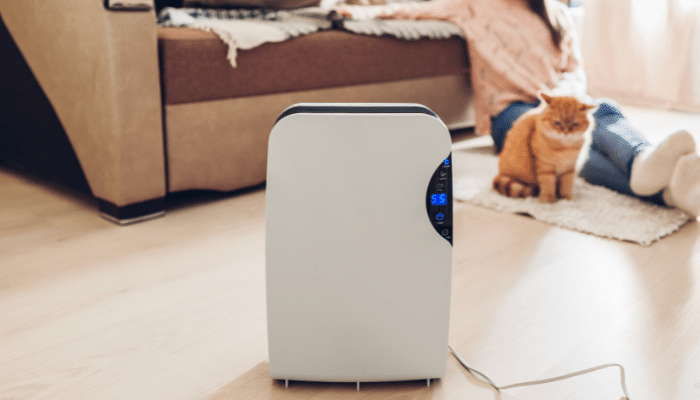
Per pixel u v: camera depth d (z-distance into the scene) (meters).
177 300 1.00
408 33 1.90
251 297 1.02
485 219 1.44
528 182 1.55
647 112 2.87
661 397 0.75
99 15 1.20
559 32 2.12
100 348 0.85
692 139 1.33
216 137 1.49
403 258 0.72
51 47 1.37
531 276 1.12
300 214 0.70
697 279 1.11
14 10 1.44
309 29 1.63
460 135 2.34
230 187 1.56
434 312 0.74
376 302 0.73
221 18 1.65
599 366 0.78
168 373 0.80
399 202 0.70
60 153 1.49
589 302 1.01
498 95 2.05
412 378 0.77
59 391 0.75
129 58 1.25
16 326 0.91
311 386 0.78
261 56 1.51
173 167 1.43
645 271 1.15
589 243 1.29
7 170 1.80
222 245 1.26
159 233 1.32
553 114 1.41
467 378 0.80
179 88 1.37
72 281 1.07
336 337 0.74
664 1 2.88
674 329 0.93
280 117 0.69
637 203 1.51
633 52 3.05
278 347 0.75
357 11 1.96
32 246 1.23
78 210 1.46
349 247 0.71
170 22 1.47
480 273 1.13
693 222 1.43
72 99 1.37
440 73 2.08
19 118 1.60
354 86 1.79
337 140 0.68
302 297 0.73
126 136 1.29
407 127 0.68
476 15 2.12
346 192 0.69
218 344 0.87
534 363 0.83
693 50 2.82
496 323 0.94
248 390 0.76
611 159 1.60
